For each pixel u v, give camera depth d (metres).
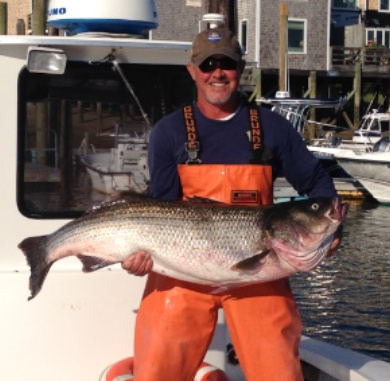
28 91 2.90
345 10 32.66
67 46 2.89
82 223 2.40
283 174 2.59
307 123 21.48
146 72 3.00
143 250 2.36
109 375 2.62
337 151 18.30
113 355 2.81
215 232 2.32
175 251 2.34
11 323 2.76
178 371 2.43
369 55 29.39
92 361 2.79
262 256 2.31
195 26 28.38
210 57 2.40
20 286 2.81
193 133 2.43
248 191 2.42
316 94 29.25
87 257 2.41
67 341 2.78
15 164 2.89
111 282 2.83
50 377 2.77
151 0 3.11
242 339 2.42
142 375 2.41
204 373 2.64
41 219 2.92
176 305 2.42
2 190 2.89
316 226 2.29
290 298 2.48
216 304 2.45
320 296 9.11
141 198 2.40
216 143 2.44
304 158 2.52
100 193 2.98
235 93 2.44
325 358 3.01
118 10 3.01
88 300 2.81
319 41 29.39
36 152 2.91
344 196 18.23
